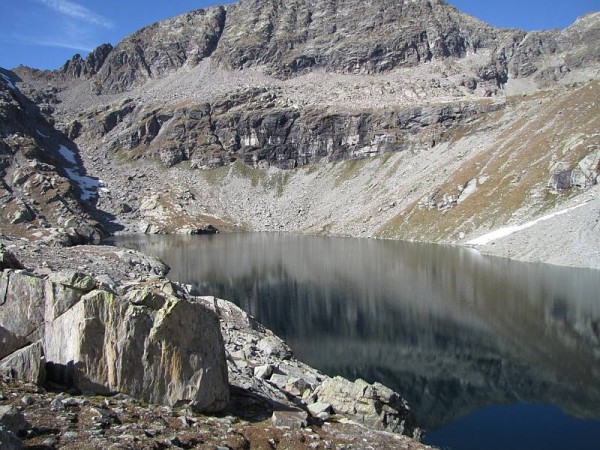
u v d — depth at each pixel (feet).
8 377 64.64
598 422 106.93
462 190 530.27
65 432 52.49
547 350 152.97
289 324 183.52
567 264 304.50
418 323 183.11
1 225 503.20
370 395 90.89
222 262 344.69
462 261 337.31
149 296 73.72
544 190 431.43
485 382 129.39
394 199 634.02
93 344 67.72
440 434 102.01
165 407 67.21
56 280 73.31
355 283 262.67
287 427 71.67
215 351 74.38
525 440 99.66
